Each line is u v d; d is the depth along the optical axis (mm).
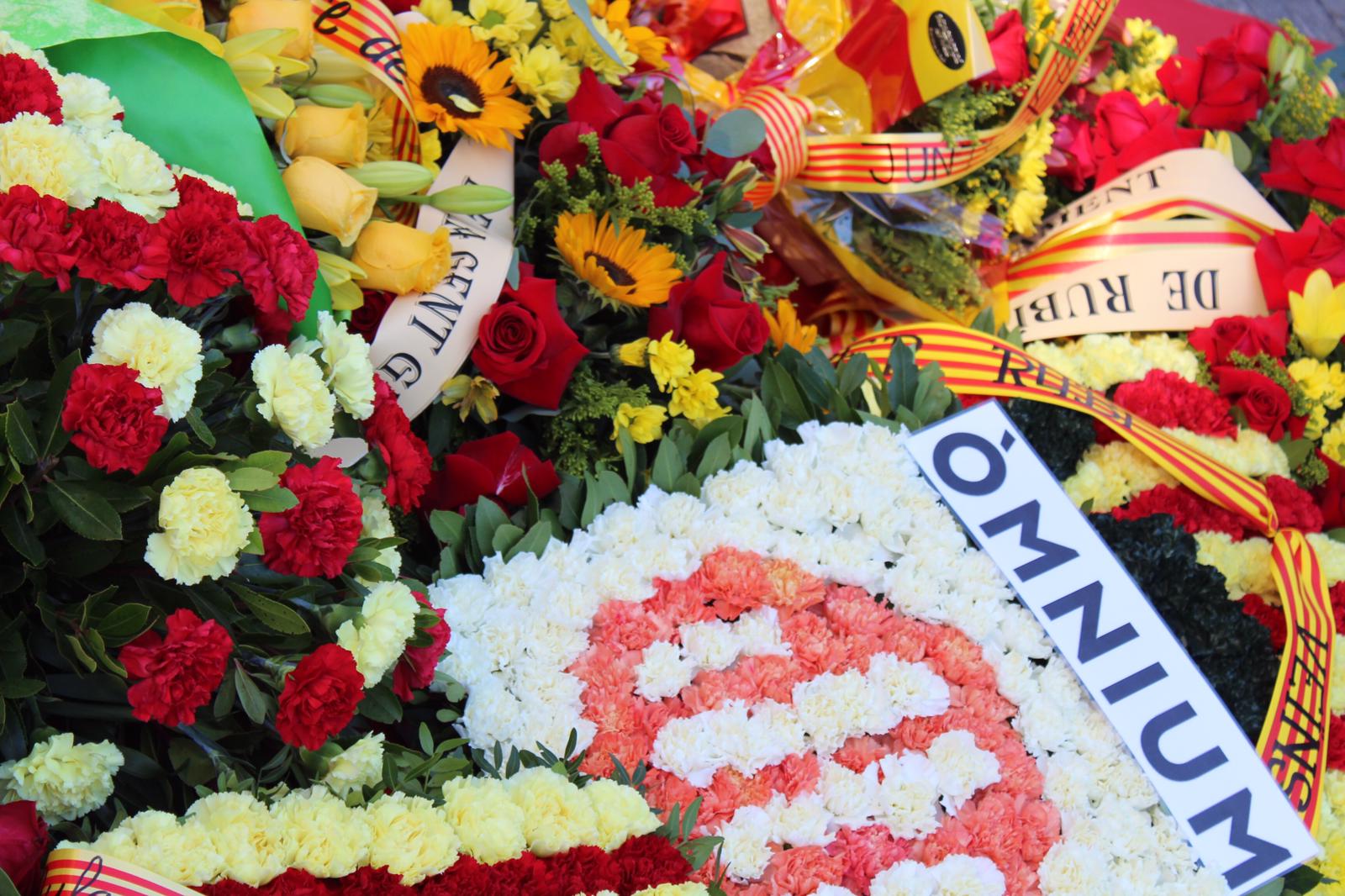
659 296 1748
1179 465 2027
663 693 1535
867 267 2371
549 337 1669
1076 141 2590
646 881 1273
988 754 1567
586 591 1601
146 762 1219
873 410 1927
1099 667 1714
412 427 1789
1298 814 1716
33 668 1212
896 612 1695
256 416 1256
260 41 1490
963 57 2209
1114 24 2787
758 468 1773
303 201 1502
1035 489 1802
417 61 1675
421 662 1365
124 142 1238
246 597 1203
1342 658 2014
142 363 1143
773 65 2281
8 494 1132
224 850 1128
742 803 1471
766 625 1602
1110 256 2471
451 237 1682
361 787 1288
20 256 1076
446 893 1199
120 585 1226
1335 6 4414
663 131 1777
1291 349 2434
